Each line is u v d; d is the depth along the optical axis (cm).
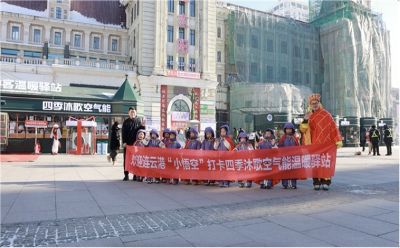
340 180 916
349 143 3669
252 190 759
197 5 3362
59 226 443
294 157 780
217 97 4078
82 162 1476
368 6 4797
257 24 4112
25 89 2134
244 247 364
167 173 842
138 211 534
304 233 416
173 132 923
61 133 2206
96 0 4222
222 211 538
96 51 3934
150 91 3041
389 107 4647
